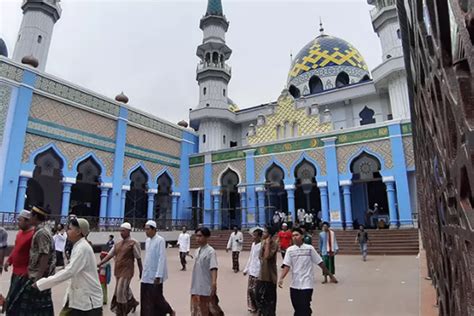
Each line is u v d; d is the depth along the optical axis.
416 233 12.58
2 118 12.07
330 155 15.92
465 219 1.05
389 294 5.53
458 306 1.49
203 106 24.11
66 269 2.64
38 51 18.89
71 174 14.14
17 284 3.15
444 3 1.03
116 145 16.23
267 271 3.93
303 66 25.97
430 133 1.92
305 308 3.46
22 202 12.30
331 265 7.02
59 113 14.09
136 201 19.42
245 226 17.34
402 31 2.38
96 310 2.78
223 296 5.86
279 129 20.38
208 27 25.61
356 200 19.12
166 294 6.07
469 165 0.89
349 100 21.55
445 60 1.09
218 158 19.44
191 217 19.59
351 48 25.58
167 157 19.30
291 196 16.55
